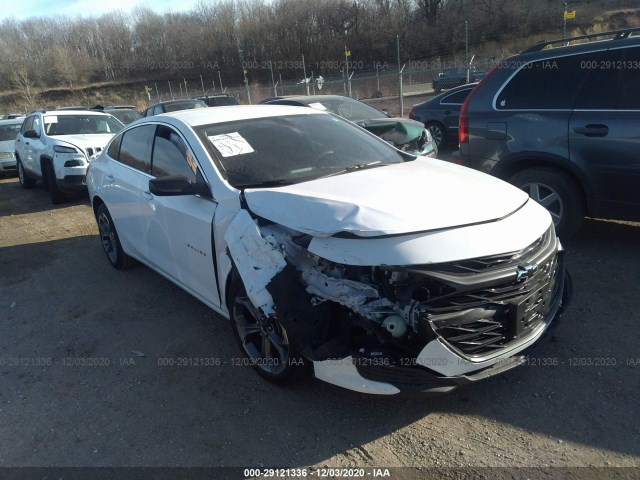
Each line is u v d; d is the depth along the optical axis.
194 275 3.79
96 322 4.37
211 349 3.77
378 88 31.00
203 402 3.17
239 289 3.21
